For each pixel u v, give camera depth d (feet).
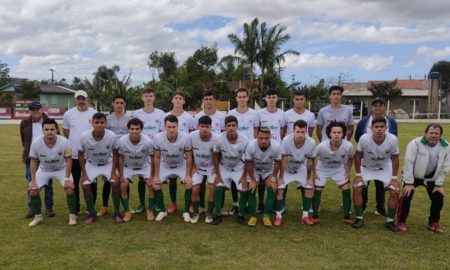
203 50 134.00
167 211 20.53
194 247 15.51
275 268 13.56
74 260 14.16
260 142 17.97
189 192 19.22
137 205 22.08
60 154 18.60
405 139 58.29
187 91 119.55
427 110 146.10
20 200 22.74
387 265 13.87
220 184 18.92
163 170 20.13
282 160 18.88
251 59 117.60
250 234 17.16
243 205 18.80
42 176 18.75
